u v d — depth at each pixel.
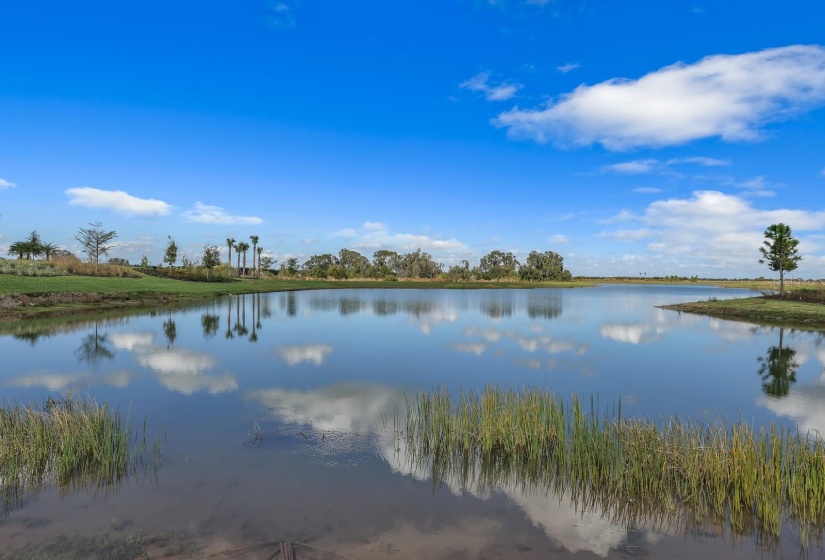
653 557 5.59
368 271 128.12
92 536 5.78
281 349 19.64
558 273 154.88
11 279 41.53
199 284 66.12
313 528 6.05
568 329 27.44
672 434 8.70
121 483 7.26
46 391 12.67
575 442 8.13
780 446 7.59
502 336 24.38
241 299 50.12
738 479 6.67
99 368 15.48
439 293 70.88
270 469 7.86
